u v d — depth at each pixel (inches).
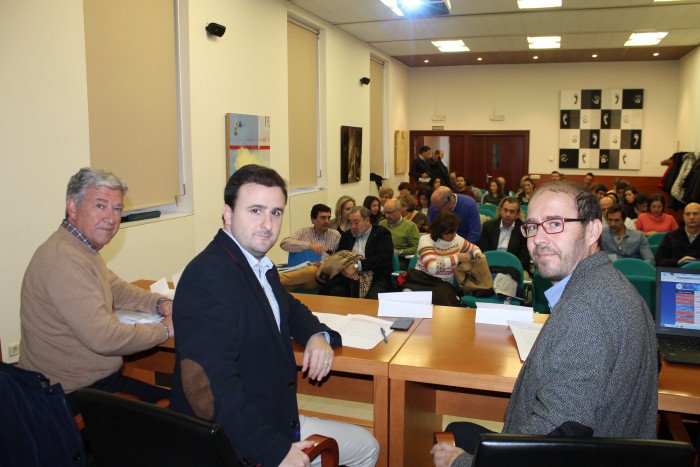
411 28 307.4
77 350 79.0
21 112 126.4
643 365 48.0
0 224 123.0
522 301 150.9
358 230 169.5
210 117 195.9
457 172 471.5
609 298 46.4
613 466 41.2
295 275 155.6
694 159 344.5
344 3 253.3
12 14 123.4
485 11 269.6
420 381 72.9
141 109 168.1
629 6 258.5
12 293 126.2
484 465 42.5
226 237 60.2
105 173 81.9
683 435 75.3
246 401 52.6
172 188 185.2
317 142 295.9
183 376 53.3
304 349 76.0
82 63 140.7
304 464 51.5
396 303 96.0
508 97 452.8
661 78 422.6
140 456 48.3
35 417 56.7
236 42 209.5
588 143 440.8
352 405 132.1
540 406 45.5
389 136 413.7
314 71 287.6
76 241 81.1
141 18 166.4
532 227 52.2
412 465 80.4
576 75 438.0
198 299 55.1
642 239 188.5
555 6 259.6
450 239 156.9
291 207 257.6
